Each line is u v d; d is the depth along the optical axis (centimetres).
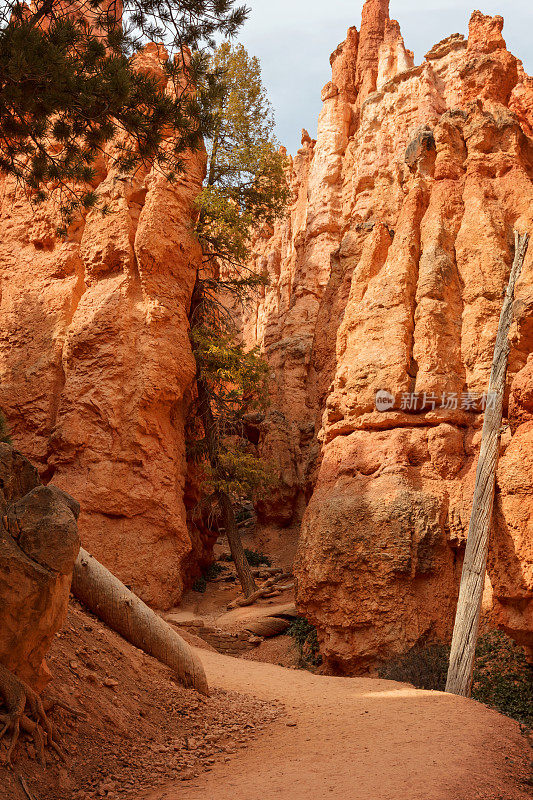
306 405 3506
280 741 918
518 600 1496
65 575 749
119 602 1109
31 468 820
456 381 1955
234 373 2545
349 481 1952
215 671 1431
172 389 2327
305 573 1927
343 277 2878
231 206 2600
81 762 767
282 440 3391
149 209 2431
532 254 1895
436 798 666
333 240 3912
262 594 2425
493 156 2231
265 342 4175
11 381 2506
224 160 2730
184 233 2500
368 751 831
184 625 2052
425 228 2181
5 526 729
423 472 1870
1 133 1135
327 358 2819
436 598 1734
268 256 4688
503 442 1655
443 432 1880
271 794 684
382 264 2238
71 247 2628
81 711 840
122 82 1020
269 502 3334
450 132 2295
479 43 2719
